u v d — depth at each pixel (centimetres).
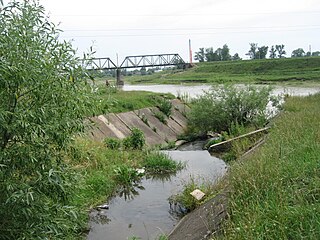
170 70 10050
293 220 377
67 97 446
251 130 1484
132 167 1096
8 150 422
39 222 434
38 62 427
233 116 1753
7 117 412
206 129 1866
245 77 6256
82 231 688
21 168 436
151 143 1650
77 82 464
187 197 773
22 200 402
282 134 853
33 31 441
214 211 584
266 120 1652
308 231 349
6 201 390
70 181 493
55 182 433
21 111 415
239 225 408
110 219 754
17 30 429
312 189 446
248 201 484
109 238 664
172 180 1033
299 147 653
